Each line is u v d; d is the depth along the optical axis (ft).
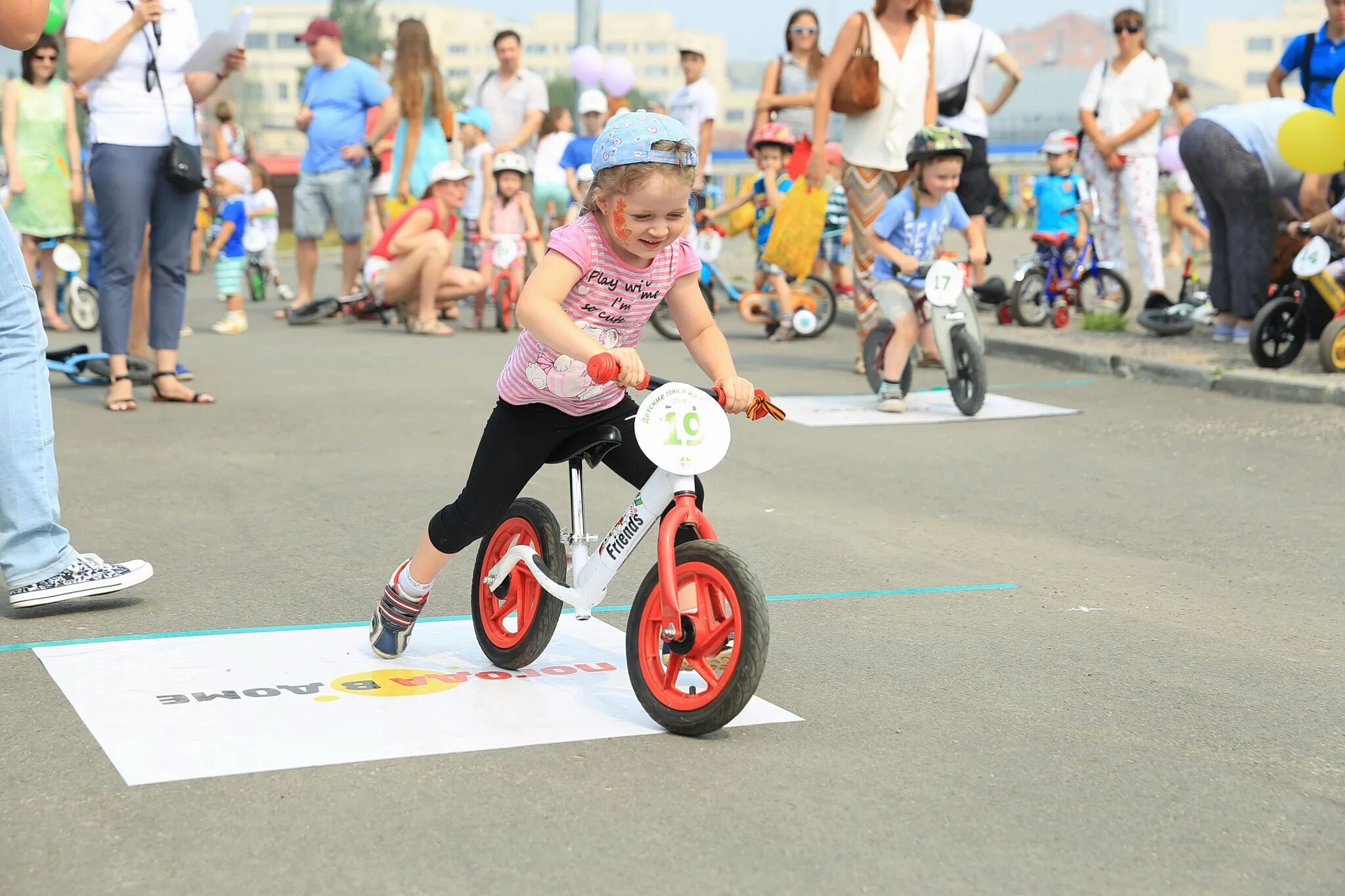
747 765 11.86
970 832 10.62
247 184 57.88
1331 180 34.63
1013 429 28.60
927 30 34.01
